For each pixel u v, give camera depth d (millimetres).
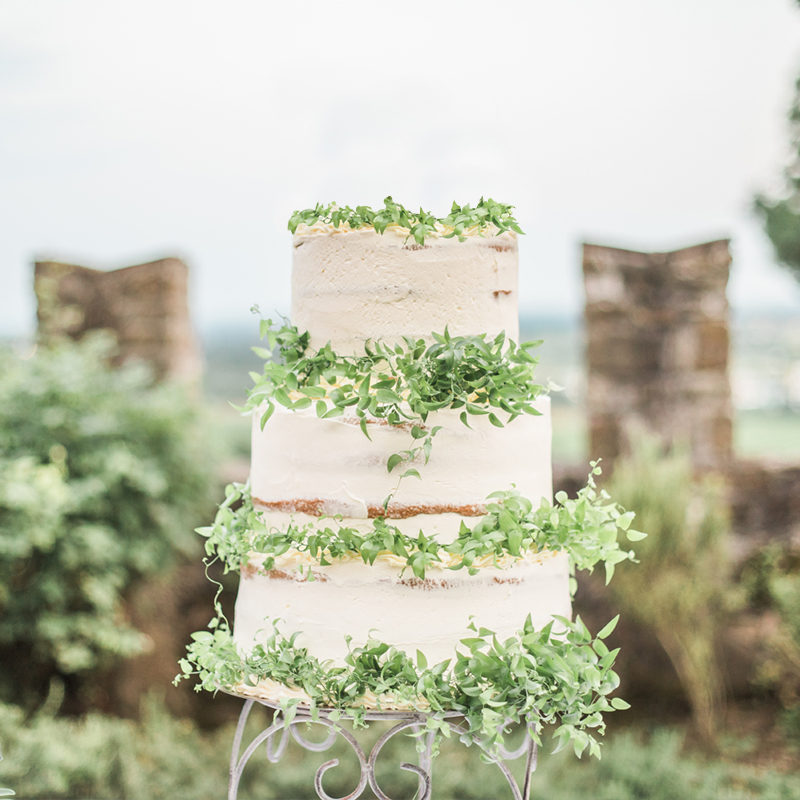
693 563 4996
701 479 5676
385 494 1862
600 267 5758
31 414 5027
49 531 4754
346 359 1915
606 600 5500
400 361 1865
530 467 2025
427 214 1981
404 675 1768
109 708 5492
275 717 1945
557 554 2035
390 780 4504
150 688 5609
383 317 1964
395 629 1833
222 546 2109
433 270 1957
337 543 1834
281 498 1972
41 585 4895
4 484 4660
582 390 5809
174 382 5633
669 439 5742
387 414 1869
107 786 4520
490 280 2014
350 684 1790
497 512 1855
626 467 5238
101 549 4953
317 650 1868
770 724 5340
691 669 5199
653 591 4980
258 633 1971
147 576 5488
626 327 5746
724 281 5773
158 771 4832
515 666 1754
